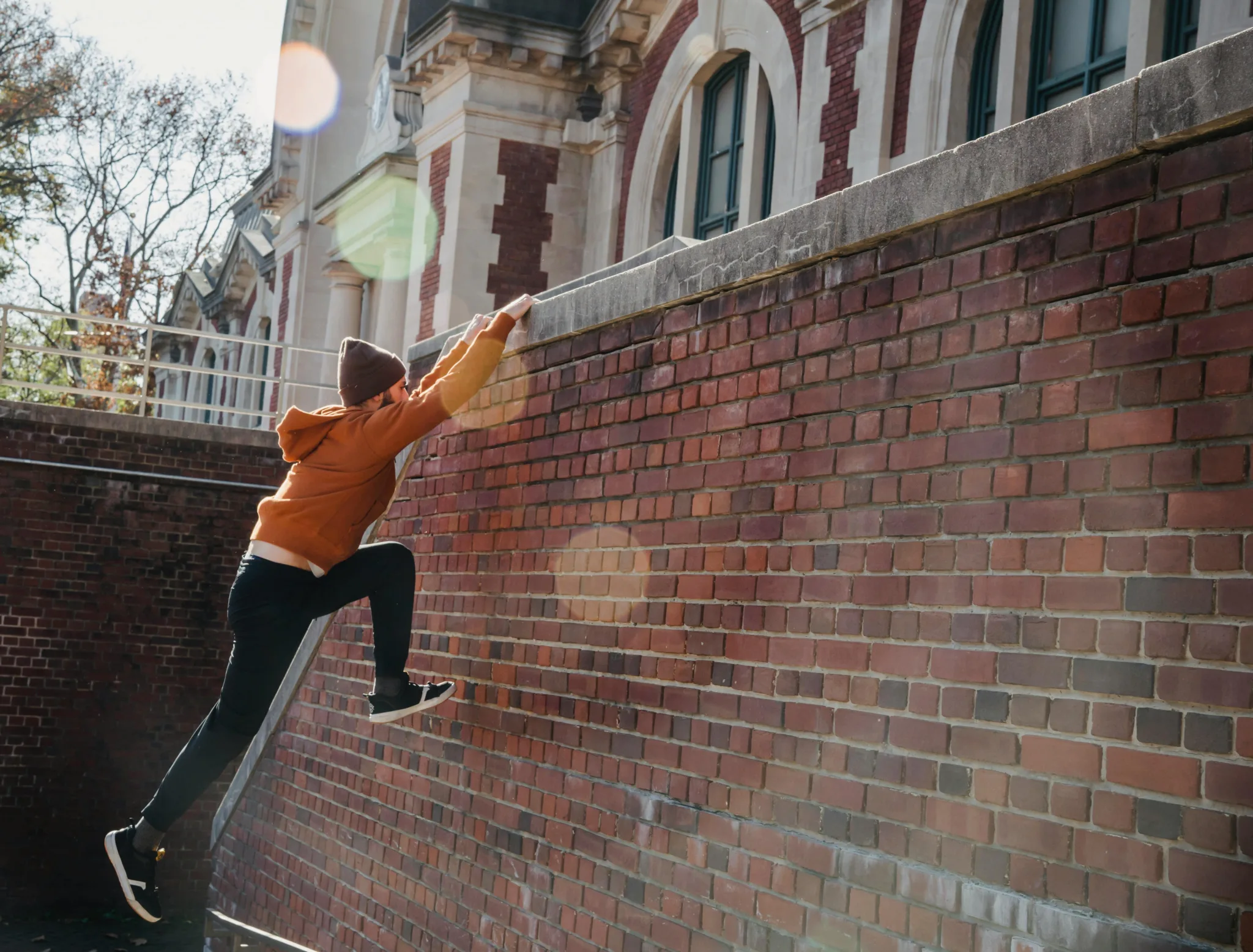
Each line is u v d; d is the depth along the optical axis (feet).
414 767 17.02
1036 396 9.08
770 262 11.85
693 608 12.39
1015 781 8.79
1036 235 9.27
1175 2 26.16
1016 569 9.03
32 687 36.81
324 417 13.84
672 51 44.27
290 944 18.90
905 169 10.43
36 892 36.60
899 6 33.24
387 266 56.44
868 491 10.49
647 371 13.61
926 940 9.29
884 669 10.07
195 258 115.44
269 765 21.65
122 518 37.81
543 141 47.93
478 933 15.03
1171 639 7.85
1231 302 7.80
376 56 73.00
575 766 13.80
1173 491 7.99
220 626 38.40
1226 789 7.41
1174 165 8.29
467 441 17.02
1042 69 29.60
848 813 10.21
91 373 112.16
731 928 11.23
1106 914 8.02
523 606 15.23
